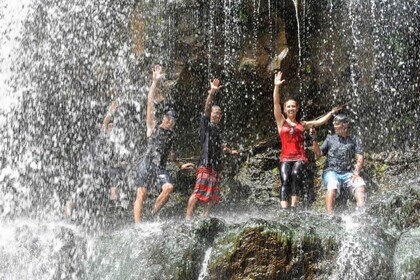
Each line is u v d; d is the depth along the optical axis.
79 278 7.85
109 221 10.09
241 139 11.34
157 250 7.53
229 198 10.88
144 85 11.30
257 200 10.84
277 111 10.00
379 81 11.49
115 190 10.12
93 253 7.94
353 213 8.73
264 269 7.22
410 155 11.05
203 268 7.41
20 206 11.12
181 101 11.28
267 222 7.43
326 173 9.41
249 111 11.38
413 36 11.70
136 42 11.41
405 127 11.42
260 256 7.26
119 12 11.52
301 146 9.92
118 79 11.45
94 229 9.15
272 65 11.18
